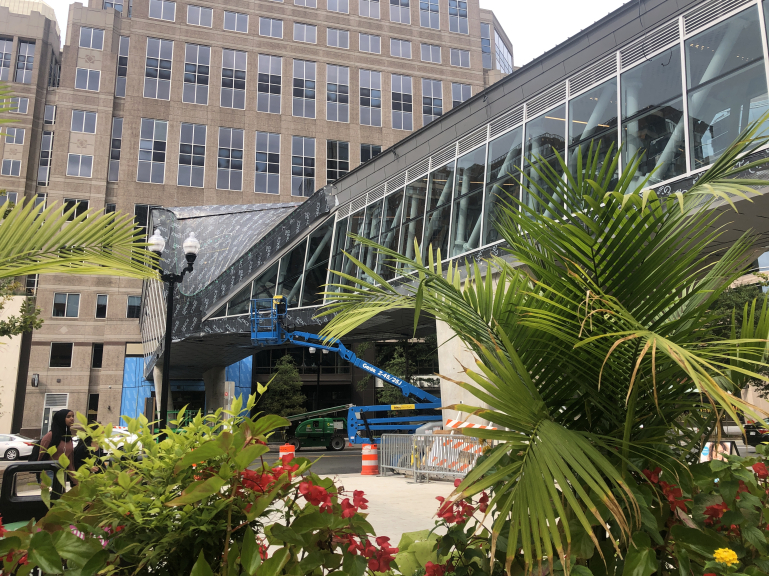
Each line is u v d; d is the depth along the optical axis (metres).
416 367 36.72
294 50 55.56
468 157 16.97
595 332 2.29
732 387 2.68
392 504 9.68
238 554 1.88
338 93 56.03
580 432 2.34
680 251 2.29
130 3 59.78
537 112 14.81
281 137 53.47
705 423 2.70
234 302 25.42
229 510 1.92
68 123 49.72
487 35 66.31
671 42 11.55
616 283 2.32
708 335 2.64
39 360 45.84
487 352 2.22
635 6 12.65
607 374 2.43
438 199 17.88
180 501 1.79
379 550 2.17
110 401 46.22
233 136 52.22
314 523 2.00
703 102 10.64
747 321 2.65
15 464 4.29
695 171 10.52
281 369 44.97
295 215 24.36
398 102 57.69
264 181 52.22
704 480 2.48
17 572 1.75
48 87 51.50
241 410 2.30
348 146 55.22
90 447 2.17
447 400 14.72
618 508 1.91
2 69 50.12
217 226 31.34
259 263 24.88
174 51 52.34
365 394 50.28
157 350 30.27
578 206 2.52
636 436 2.51
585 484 2.33
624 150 12.04
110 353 46.97
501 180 15.45
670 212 2.40
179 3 53.22
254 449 1.81
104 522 1.98
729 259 2.62
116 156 50.62
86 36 51.72
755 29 9.90
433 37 60.41
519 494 2.02
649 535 2.31
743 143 2.47
